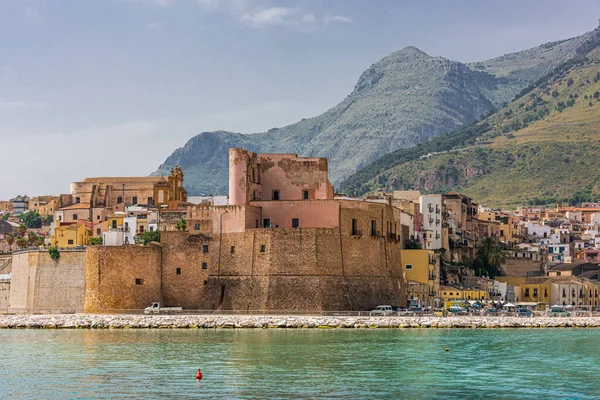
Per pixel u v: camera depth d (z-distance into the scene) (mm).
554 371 143250
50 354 156750
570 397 123625
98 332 190500
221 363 147125
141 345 167625
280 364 146375
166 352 158625
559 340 182250
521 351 164625
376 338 180250
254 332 190375
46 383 130875
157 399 120625
